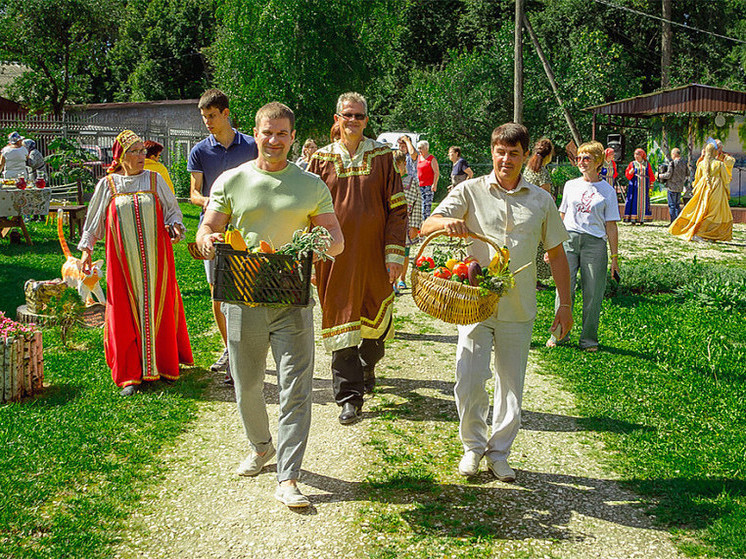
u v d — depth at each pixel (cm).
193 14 5056
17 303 891
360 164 536
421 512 408
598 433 524
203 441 502
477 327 436
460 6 4434
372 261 540
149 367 584
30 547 368
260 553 371
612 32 4056
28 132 2280
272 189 408
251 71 2934
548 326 827
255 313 407
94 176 2248
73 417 525
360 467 463
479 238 417
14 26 4000
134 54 5094
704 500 421
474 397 438
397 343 754
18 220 1272
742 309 941
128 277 578
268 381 622
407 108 3712
